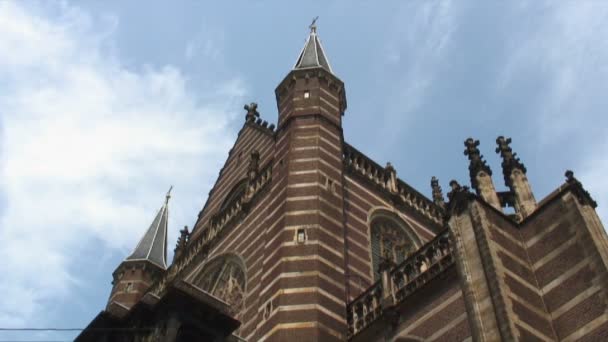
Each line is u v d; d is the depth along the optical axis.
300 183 32.53
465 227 22.19
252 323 29.34
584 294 19.86
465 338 21.88
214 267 36.78
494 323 18.86
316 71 39.53
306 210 30.95
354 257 31.56
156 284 42.81
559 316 20.12
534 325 19.56
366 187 36.56
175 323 23.22
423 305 24.22
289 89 39.53
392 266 26.94
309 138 35.25
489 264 20.39
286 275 28.14
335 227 30.91
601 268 19.78
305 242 29.34
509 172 26.31
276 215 32.03
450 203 23.33
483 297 19.75
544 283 21.16
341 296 28.00
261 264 31.95
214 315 24.22
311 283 27.52
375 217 35.53
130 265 45.75
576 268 20.55
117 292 44.00
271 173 36.34
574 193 22.16
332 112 37.66
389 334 24.88
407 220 37.28
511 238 22.41
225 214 39.88
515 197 25.22
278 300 27.31
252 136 46.22
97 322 25.81
